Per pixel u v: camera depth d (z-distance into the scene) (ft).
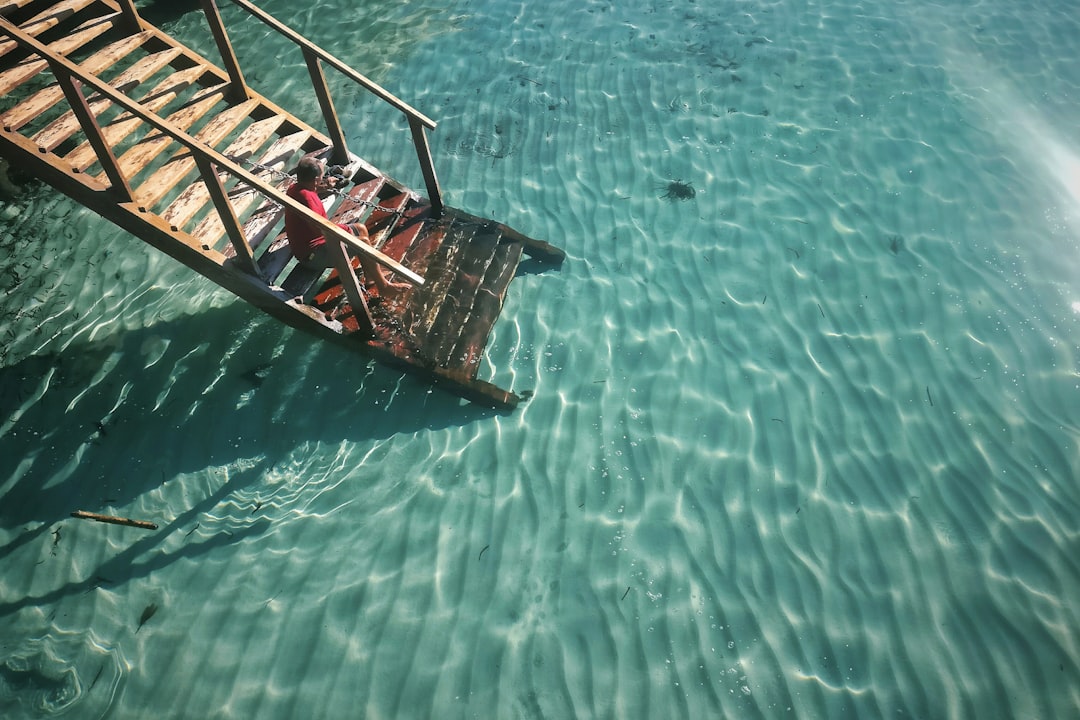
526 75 32.83
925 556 17.12
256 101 23.53
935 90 30.48
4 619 16.62
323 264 20.71
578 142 29.25
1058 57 32.01
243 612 16.57
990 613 16.17
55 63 16.46
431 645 15.93
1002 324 21.80
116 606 16.76
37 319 23.04
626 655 15.71
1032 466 18.65
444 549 17.51
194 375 21.43
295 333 22.47
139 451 19.69
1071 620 15.98
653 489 18.49
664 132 29.35
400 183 26.68
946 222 25.00
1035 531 17.44
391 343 20.44
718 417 19.94
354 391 20.99
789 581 16.79
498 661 15.67
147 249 25.27
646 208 26.23
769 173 27.30
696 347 21.63
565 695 15.17
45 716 15.15
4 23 16.21
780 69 32.14
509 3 37.70
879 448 19.13
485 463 19.17
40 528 18.20
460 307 21.59
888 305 22.54
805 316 22.36
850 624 16.10
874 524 17.72
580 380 20.94
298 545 17.71
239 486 18.95
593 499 18.33
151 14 36.99
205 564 17.42
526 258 24.77
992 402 19.98
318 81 21.94
